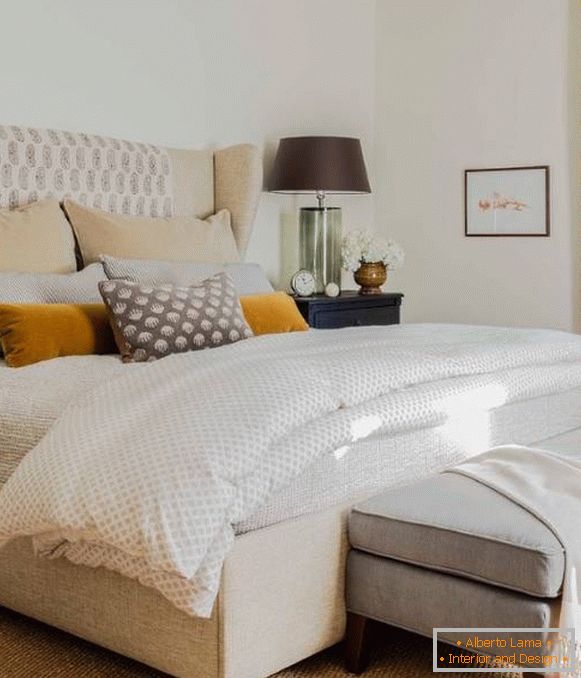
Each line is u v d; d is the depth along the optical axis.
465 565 2.10
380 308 5.12
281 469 2.15
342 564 2.34
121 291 3.19
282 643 2.19
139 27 4.46
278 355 2.63
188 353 2.66
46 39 4.07
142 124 4.50
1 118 3.92
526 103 5.36
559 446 2.75
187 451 2.05
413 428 2.56
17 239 3.58
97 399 2.36
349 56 5.71
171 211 4.45
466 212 5.61
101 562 2.23
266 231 5.23
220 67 4.88
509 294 5.49
